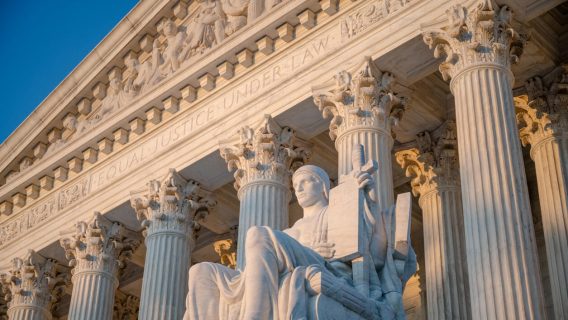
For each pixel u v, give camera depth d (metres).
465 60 23.44
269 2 30.38
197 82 31.53
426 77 28.88
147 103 32.75
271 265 11.23
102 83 36.16
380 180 24.17
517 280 19.80
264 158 28.20
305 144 29.08
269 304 11.03
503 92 22.73
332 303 11.14
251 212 27.28
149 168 32.41
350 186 12.64
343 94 25.94
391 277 12.30
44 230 36.62
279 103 28.30
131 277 41.16
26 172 37.84
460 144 22.48
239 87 30.22
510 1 23.77
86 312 32.62
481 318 19.81
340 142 25.42
